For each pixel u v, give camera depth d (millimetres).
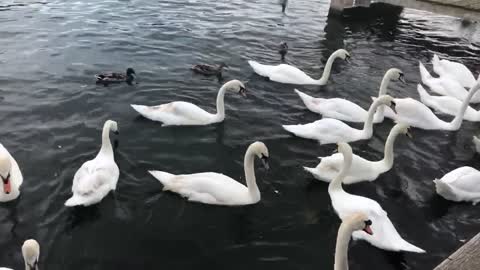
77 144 11312
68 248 8219
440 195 10531
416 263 8477
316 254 8500
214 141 12023
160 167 10773
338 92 15570
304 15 23297
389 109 14000
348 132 12508
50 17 19906
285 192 10211
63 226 8695
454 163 12078
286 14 23125
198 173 9906
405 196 10500
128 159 10930
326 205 9867
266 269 8086
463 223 9734
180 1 23453
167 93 14336
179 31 19422
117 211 9203
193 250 8414
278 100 14516
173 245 8500
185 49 17688
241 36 19578
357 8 25031
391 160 11211
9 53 16172
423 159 12125
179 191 9695
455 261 6832
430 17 25016
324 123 12445
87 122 12352
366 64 18250
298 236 8930
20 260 7840
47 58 15992
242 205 9617
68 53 16516
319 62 17969
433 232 9398
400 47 20531
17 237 8344
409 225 9578
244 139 12219
